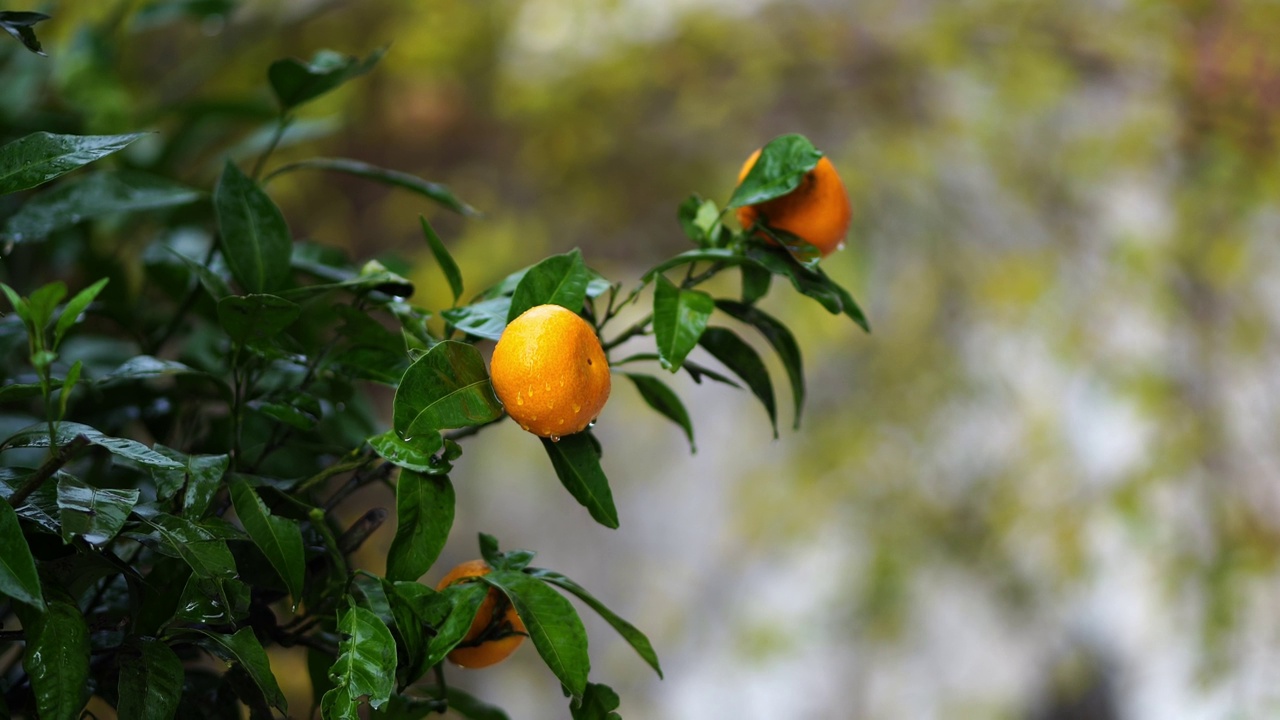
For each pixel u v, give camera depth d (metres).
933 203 4.68
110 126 2.32
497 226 4.73
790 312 4.64
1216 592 4.24
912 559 4.39
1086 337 4.53
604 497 1.52
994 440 4.50
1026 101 4.71
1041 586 4.35
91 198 1.72
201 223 2.15
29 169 1.44
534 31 4.90
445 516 1.51
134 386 1.78
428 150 4.80
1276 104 4.61
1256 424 4.41
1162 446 4.39
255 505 1.51
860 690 4.29
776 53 4.81
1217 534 4.31
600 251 4.76
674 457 4.68
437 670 1.62
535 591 1.52
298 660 3.76
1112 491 4.38
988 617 4.34
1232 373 4.47
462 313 1.55
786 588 4.43
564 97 4.80
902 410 4.53
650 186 4.75
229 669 1.55
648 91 4.81
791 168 1.59
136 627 1.52
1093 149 4.67
